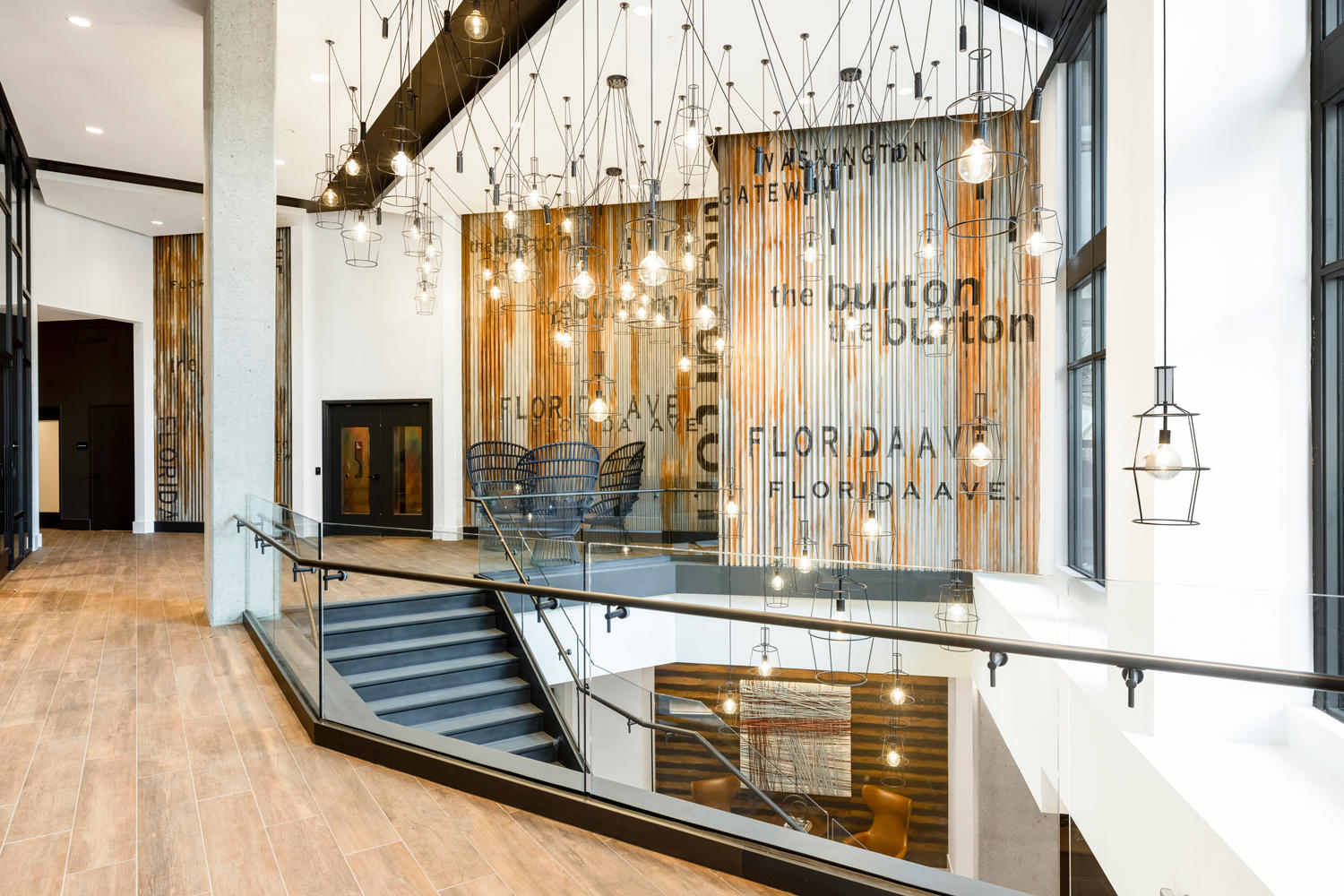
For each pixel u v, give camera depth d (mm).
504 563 5570
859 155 8578
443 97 8062
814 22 6391
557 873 2908
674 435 10930
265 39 6902
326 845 3115
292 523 5059
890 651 2775
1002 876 2688
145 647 5984
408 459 12164
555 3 6422
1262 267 4109
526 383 11539
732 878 2867
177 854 3047
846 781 2828
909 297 8375
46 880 2863
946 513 8258
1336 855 2473
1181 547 4125
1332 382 3967
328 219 12219
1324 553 3953
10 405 9453
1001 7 6539
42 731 4297
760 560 4059
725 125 8438
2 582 8547
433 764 3699
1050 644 2516
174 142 9516
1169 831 2814
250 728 4363
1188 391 4145
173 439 13031
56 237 11375
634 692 3283
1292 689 2936
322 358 12344
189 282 12922
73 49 7426
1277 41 4102
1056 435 7605
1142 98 4375
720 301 8898
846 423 8555
